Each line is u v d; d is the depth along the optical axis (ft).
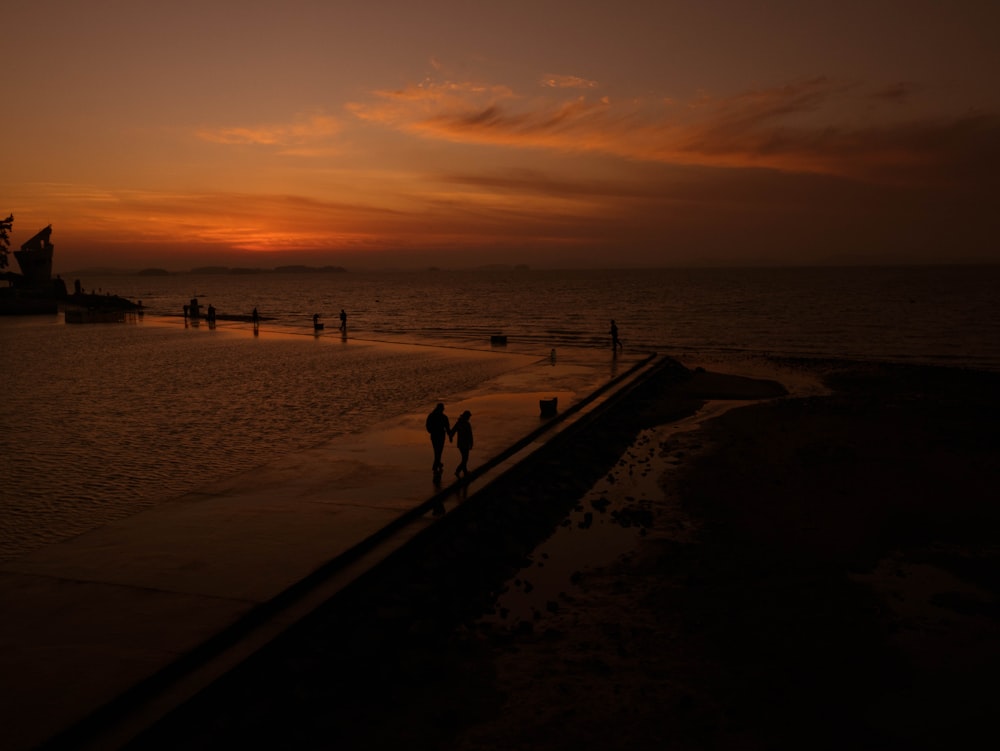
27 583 27.40
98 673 20.53
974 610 32.12
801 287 557.74
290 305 369.91
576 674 26.78
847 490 50.52
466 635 30.04
